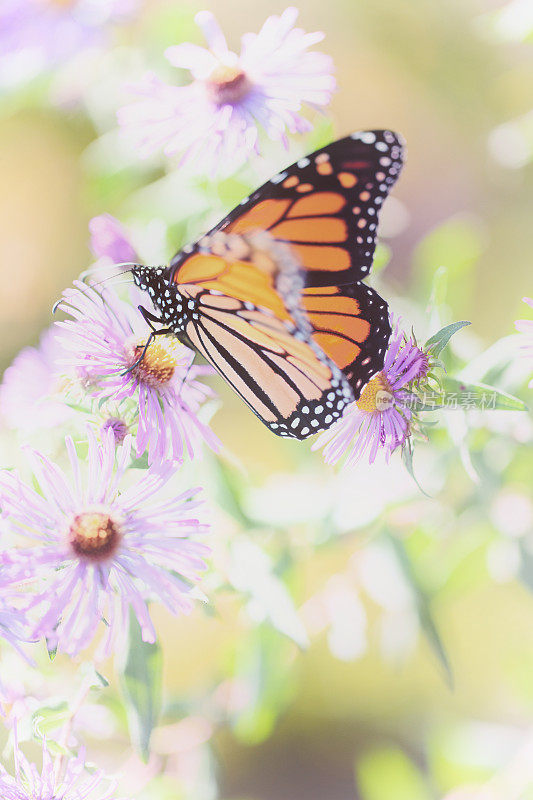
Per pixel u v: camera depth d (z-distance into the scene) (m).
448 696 0.95
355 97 1.08
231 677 0.66
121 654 0.55
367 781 0.69
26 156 1.07
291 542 0.62
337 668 0.97
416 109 1.07
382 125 1.08
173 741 0.66
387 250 0.60
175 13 0.65
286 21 0.57
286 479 0.64
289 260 0.51
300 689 0.97
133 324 0.54
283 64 0.57
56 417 0.56
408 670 0.97
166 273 0.54
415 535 0.64
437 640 0.62
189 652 0.88
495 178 1.03
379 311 0.53
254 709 0.64
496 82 1.01
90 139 1.05
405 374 0.54
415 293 0.65
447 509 0.64
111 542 0.53
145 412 0.54
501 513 0.63
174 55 0.57
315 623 0.66
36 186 1.09
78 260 1.12
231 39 0.88
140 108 0.57
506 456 0.62
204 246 0.52
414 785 0.69
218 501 0.59
